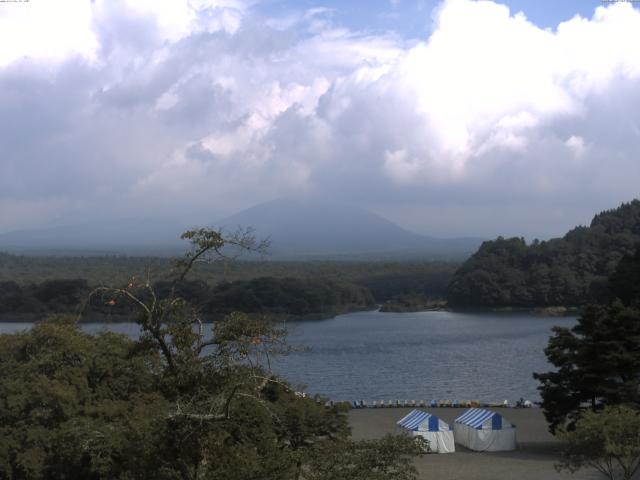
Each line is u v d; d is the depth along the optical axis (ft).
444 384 297.74
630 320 159.94
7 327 459.32
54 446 100.22
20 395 113.19
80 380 117.80
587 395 164.04
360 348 425.69
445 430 167.73
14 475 106.93
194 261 79.30
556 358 163.94
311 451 75.51
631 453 105.91
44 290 517.96
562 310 647.97
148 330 79.51
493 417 168.96
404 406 239.50
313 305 622.54
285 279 629.10
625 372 160.15
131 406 114.42
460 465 151.43
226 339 76.69
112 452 88.89
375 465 72.49
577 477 136.15
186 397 77.56
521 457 159.53
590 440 107.96
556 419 168.35
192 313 81.25
